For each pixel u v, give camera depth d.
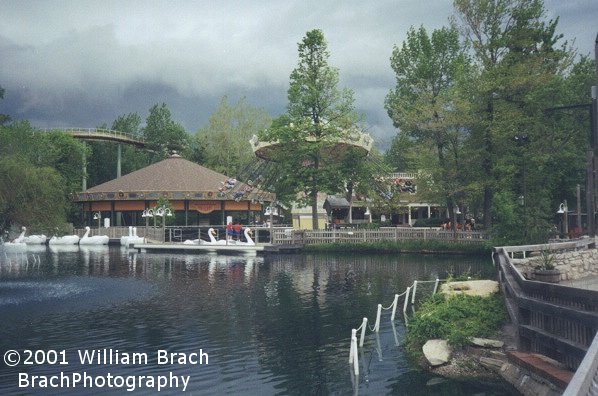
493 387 12.11
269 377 13.34
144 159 106.19
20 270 36.56
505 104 42.69
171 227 61.62
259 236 54.97
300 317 20.39
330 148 57.47
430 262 39.44
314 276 32.47
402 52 55.12
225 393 12.30
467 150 45.28
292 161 54.03
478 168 45.62
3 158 31.36
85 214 86.00
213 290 27.08
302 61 55.84
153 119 104.94
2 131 63.62
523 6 43.88
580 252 20.98
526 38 43.47
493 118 43.00
